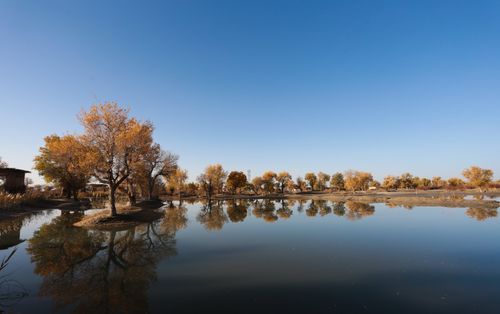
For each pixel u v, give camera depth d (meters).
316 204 60.59
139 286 11.76
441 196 65.38
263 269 13.99
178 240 21.69
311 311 9.38
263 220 33.44
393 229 25.25
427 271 13.49
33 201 45.53
